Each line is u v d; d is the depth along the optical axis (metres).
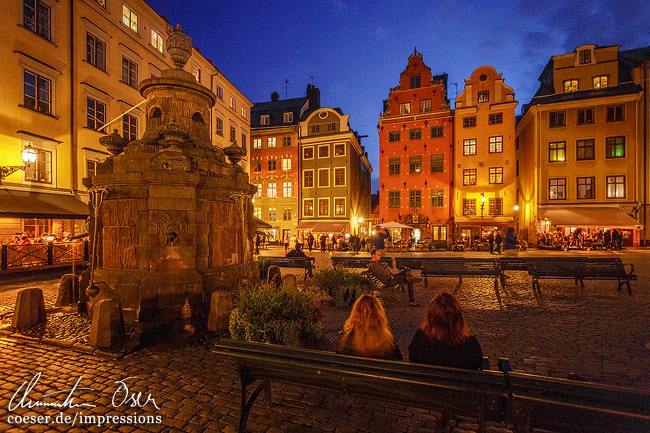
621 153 27.73
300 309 5.37
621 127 27.69
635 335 5.84
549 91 31.38
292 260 12.43
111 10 21.39
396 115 34.38
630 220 25.91
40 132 17.09
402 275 9.20
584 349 5.20
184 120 7.85
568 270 9.54
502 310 7.63
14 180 15.80
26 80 16.56
